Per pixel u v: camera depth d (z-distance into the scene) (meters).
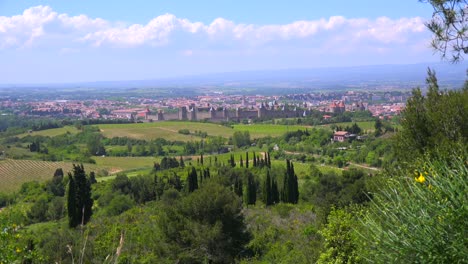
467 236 3.66
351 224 7.99
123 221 30.45
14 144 108.50
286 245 19.39
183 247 21.36
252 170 64.00
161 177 59.41
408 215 4.08
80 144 113.12
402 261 3.91
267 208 42.34
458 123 10.96
